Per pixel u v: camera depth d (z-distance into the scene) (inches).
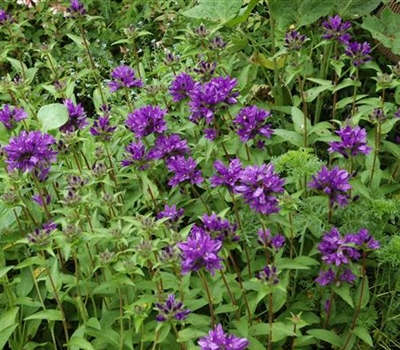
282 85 62.3
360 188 42.4
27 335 43.1
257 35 71.1
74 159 50.3
